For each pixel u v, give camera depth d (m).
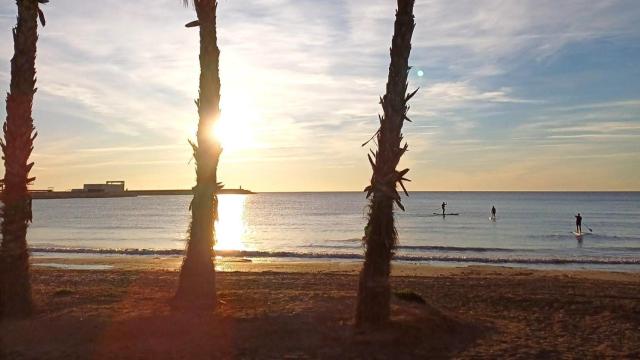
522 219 72.88
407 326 9.02
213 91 10.75
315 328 9.22
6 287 10.11
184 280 10.62
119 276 18.64
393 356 8.11
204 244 10.66
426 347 8.55
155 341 8.68
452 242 43.19
